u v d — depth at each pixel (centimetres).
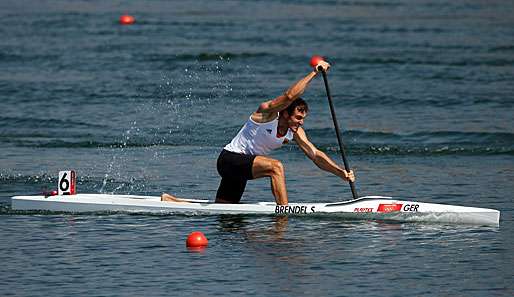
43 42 13788
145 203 5575
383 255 4681
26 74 11088
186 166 7056
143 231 5150
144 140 7962
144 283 4259
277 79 10856
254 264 4528
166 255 4684
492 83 10550
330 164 5450
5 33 14762
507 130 8244
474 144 7856
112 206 5594
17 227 5256
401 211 5369
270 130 5294
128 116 8894
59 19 16875
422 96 9838
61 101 9581
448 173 6819
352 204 5422
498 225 5275
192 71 11419
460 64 11850
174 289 4178
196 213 5516
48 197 5688
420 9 19038
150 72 11325
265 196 6084
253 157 5356
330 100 5419
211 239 4972
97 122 8631
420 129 8369
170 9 19150
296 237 5006
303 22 16512
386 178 6669
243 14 17950
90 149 7650
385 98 9744
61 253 4728
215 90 10150
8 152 7488
